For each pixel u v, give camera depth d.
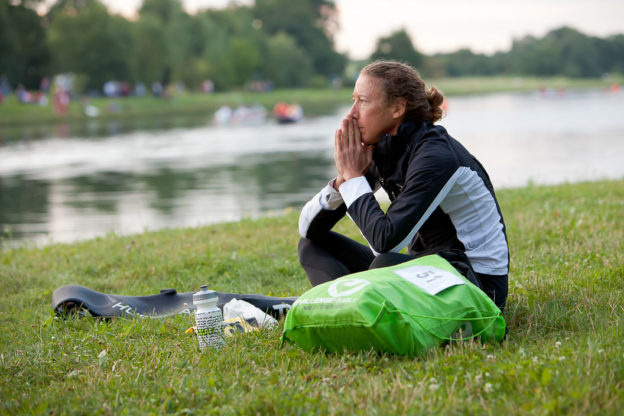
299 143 29.50
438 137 3.41
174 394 2.98
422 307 3.14
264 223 8.66
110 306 4.68
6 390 3.25
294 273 5.93
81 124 51.38
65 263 6.96
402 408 2.63
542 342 3.39
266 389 2.94
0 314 5.17
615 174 15.86
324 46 147.62
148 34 88.06
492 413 2.52
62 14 83.25
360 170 3.55
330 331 3.23
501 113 50.84
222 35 110.62
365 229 3.42
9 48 72.88
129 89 88.44
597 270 4.76
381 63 3.49
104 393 3.08
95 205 14.60
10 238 10.77
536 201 8.90
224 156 24.47
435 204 3.36
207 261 6.50
